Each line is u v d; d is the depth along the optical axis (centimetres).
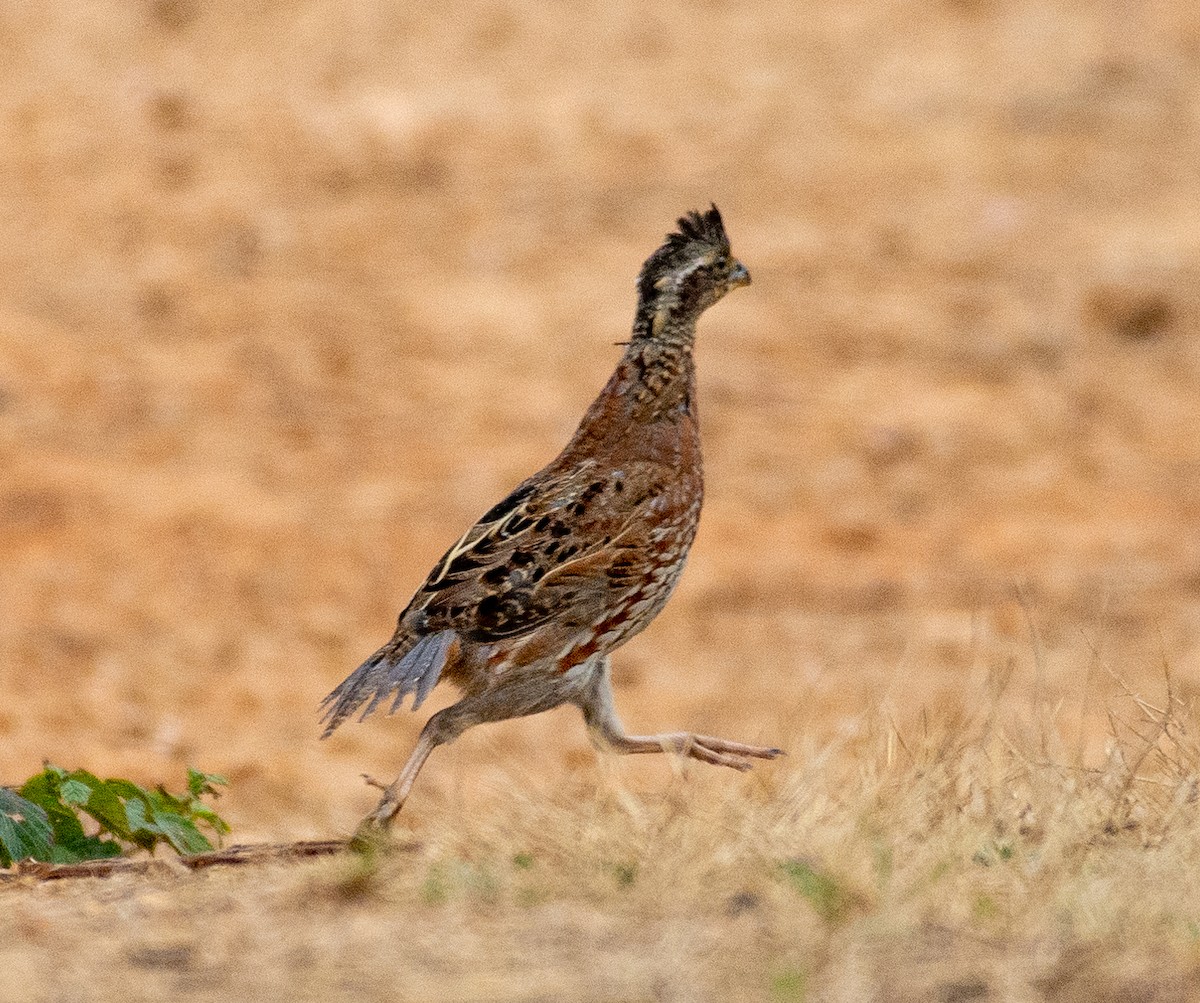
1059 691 1344
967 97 3038
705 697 1427
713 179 2786
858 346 2338
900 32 3225
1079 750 764
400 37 3184
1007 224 2652
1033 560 1772
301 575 1727
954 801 712
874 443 2083
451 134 2892
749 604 1675
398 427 2119
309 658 1552
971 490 1981
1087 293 2434
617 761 818
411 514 1888
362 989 564
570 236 2620
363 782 1240
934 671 1472
